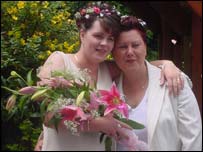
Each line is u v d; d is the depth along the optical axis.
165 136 2.36
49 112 2.13
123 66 2.47
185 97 2.41
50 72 2.25
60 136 2.24
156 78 2.49
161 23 5.37
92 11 2.35
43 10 4.42
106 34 2.34
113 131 2.18
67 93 2.16
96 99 2.14
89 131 2.20
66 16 4.63
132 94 2.51
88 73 2.40
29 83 2.27
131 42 2.41
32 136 4.11
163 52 5.12
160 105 2.39
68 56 2.41
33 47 4.11
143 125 2.22
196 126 2.39
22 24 4.36
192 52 3.77
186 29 4.27
